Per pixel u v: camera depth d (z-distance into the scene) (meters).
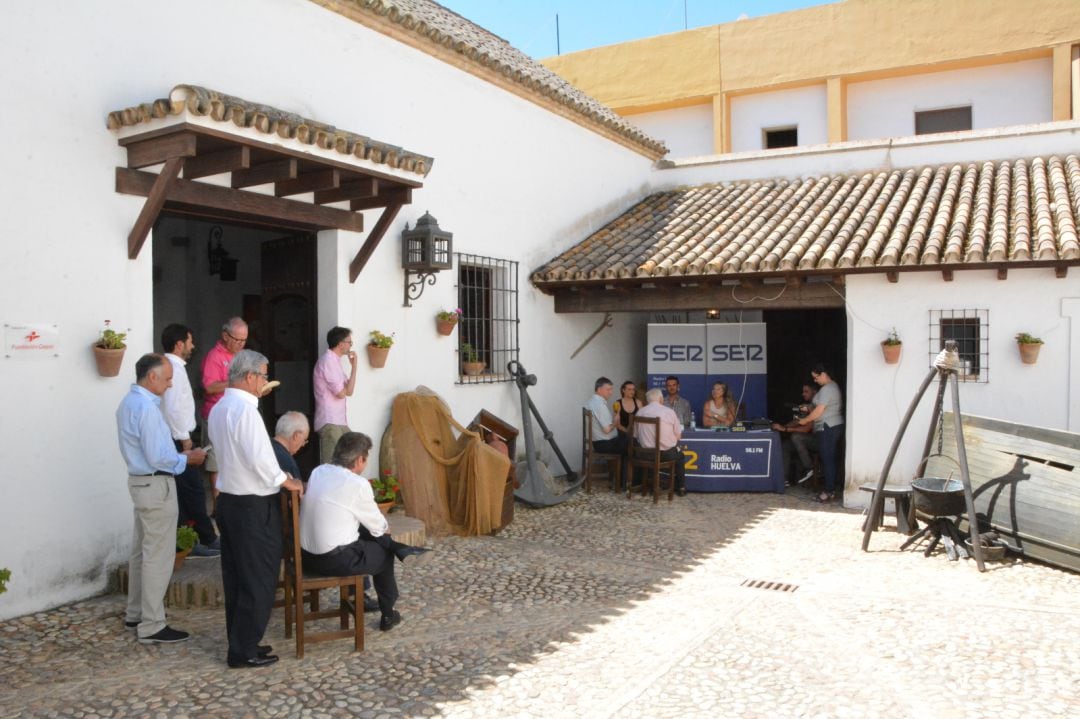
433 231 8.09
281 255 8.09
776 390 14.13
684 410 11.62
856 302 9.17
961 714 4.03
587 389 12.09
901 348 8.93
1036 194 9.81
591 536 7.90
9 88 5.07
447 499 7.95
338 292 7.57
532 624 5.34
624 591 6.12
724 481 10.30
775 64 16.55
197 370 10.39
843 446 11.38
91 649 4.71
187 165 6.00
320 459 7.34
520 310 10.41
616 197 13.03
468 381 9.34
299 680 4.35
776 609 5.69
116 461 5.66
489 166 9.80
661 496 9.98
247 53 6.70
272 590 4.53
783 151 13.10
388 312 8.17
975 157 11.84
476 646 4.92
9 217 5.07
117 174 5.64
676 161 13.94
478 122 9.59
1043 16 14.37
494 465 7.87
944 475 7.90
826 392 9.94
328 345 7.38
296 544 4.61
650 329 12.46
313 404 7.68
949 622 5.41
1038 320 8.41
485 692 4.24
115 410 5.64
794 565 6.89
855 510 9.18
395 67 8.32
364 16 7.82
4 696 4.08
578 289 10.98
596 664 4.65
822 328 13.80
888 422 9.05
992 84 15.30
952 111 15.71
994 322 8.58
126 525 5.74
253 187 6.74
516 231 10.34
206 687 4.23
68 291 5.38
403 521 7.45
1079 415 8.24
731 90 16.97
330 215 7.41
